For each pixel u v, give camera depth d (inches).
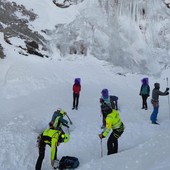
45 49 780.6
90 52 801.6
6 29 775.7
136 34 835.4
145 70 797.2
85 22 828.0
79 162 365.4
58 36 809.5
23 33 783.1
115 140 352.5
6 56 716.0
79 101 608.7
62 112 353.7
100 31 824.3
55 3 877.8
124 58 799.1
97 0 866.8
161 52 831.7
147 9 853.2
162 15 872.3
